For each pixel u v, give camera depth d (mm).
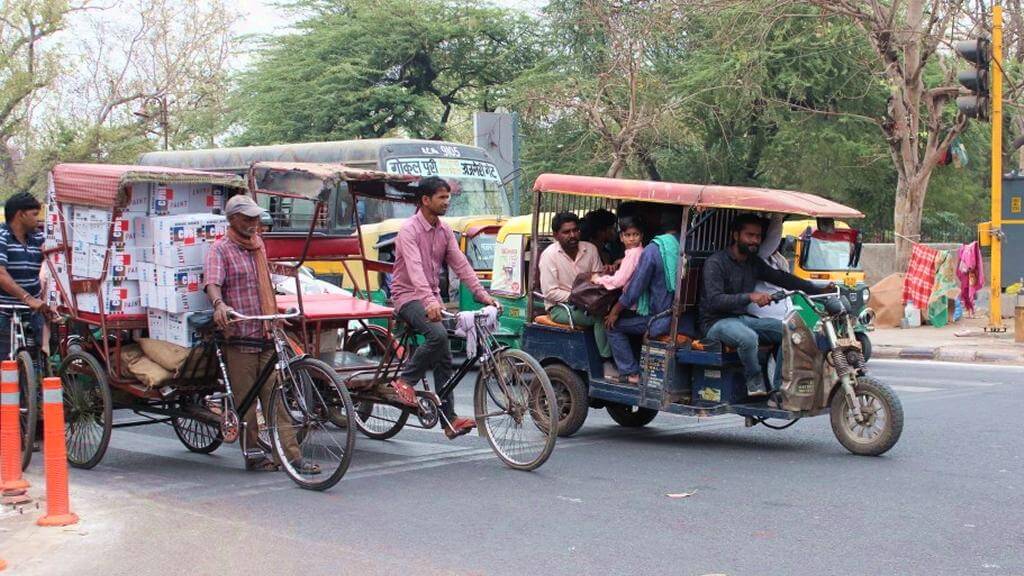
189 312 7492
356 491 7137
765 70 25641
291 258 9336
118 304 7699
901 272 21156
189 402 8070
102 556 5617
